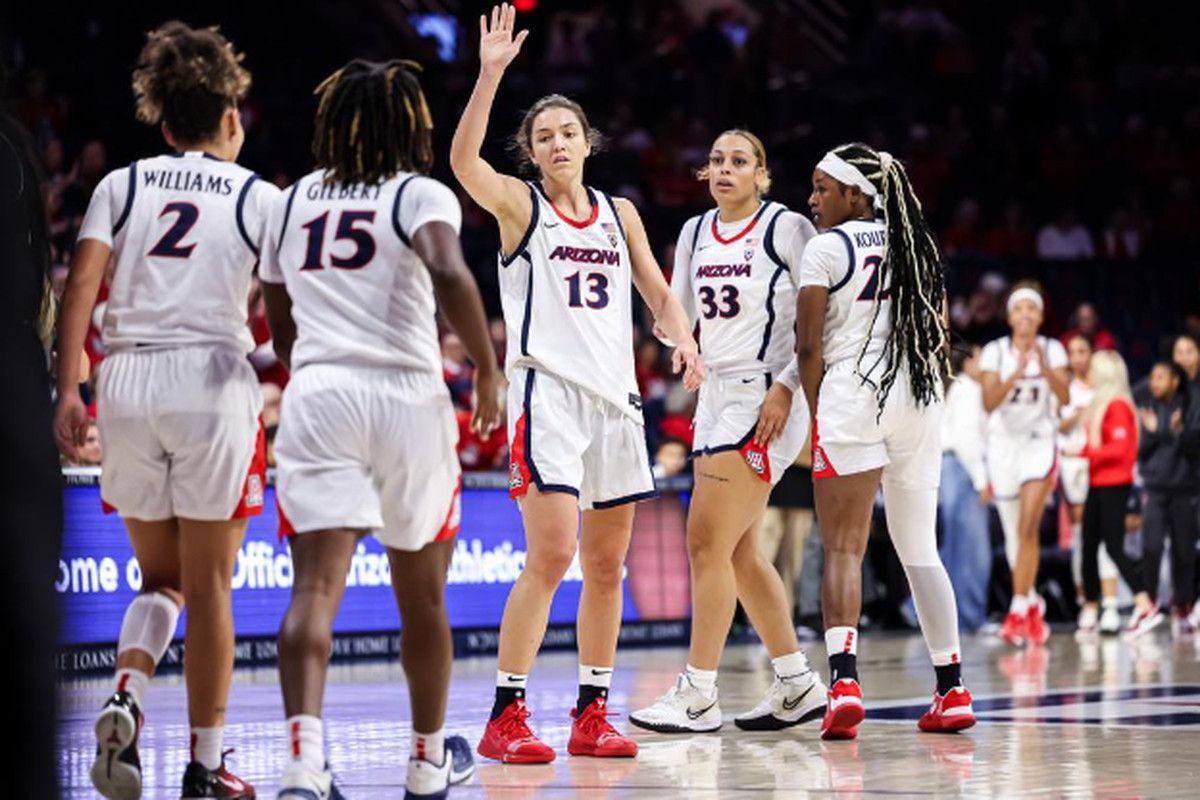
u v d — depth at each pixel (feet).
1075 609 72.02
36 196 22.54
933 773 25.67
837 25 119.34
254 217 23.13
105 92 89.56
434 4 109.91
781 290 32.09
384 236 21.61
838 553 30.73
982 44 113.70
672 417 68.08
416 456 21.38
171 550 23.54
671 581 61.41
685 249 33.63
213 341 22.88
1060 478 67.51
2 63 22.89
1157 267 91.45
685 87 102.78
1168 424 64.34
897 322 30.81
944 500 66.18
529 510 28.22
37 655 15.56
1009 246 96.27
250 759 28.53
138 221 23.03
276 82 95.81
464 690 42.83
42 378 22.06
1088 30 113.91
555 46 103.76
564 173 28.71
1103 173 104.58
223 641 23.12
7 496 16.67
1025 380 58.49
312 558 21.01
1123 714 34.06
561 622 58.90
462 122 26.78
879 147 104.32
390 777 25.94
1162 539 64.34
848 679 30.25
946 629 31.45
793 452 32.09
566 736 31.86
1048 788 23.86
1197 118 109.29
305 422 21.26
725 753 28.73
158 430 22.56
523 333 28.30
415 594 21.88
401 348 21.56
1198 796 23.02
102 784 22.24
